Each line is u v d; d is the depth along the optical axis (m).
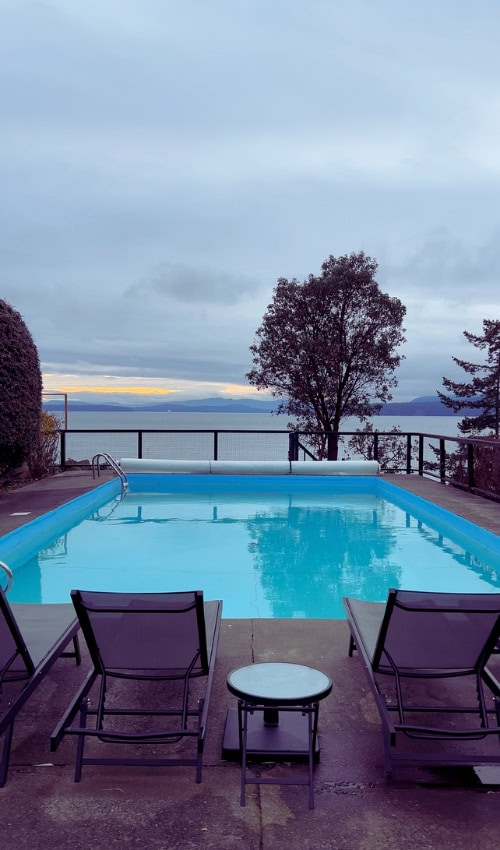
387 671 2.75
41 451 13.12
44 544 8.20
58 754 2.67
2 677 2.69
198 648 2.67
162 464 13.64
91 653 2.69
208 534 8.81
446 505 9.48
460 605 2.55
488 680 2.81
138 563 7.23
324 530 9.11
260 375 16.84
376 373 16.73
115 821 2.22
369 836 2.14
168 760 2.45
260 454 14.98
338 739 2.77
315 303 16.44
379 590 6.22
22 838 2.13
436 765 2.44
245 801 2.34
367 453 16.31
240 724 2.41
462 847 2.09
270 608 5.64
